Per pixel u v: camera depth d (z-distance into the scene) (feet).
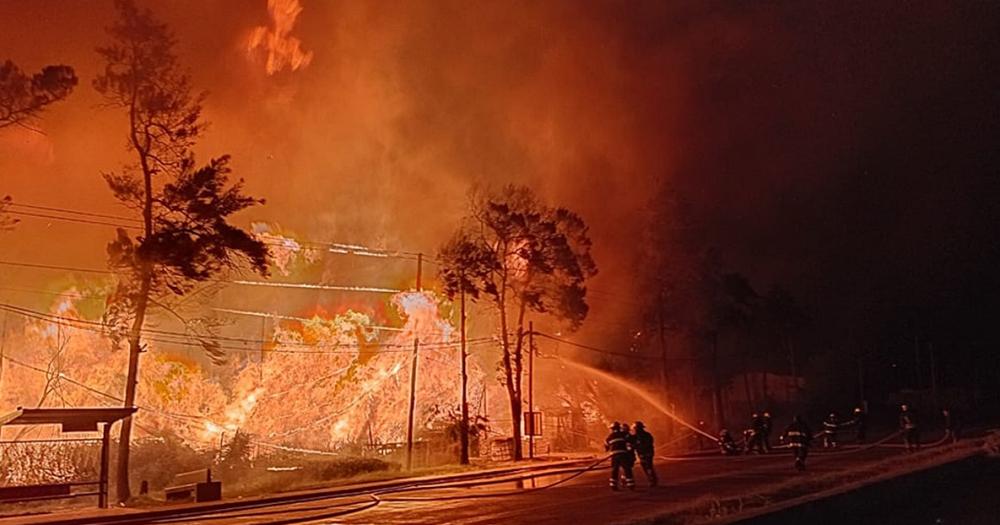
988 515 45.96
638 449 82.69
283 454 124.26
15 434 121.80
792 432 93.71
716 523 35.14
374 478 107.34
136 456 106.32
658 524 44.98
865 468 66.28
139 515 74.23
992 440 74.28
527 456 142.61
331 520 66.08
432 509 70.79
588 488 83.92
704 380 203.62
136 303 93.66
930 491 51.26
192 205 93.97
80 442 103.91
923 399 248.73
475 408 164.55
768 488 59.77
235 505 80.74
